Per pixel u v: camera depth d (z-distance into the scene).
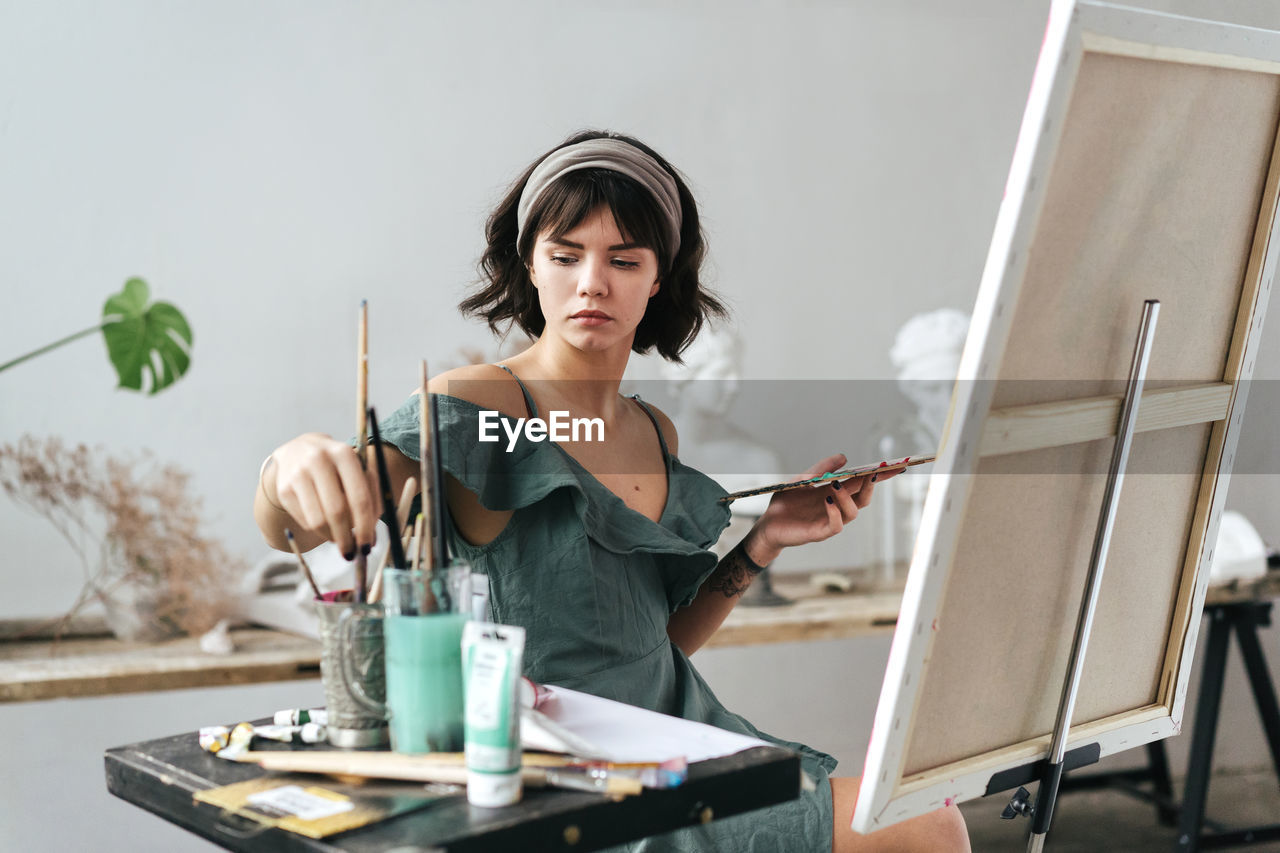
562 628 1.22
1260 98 1.08
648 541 1.28
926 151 3.04
